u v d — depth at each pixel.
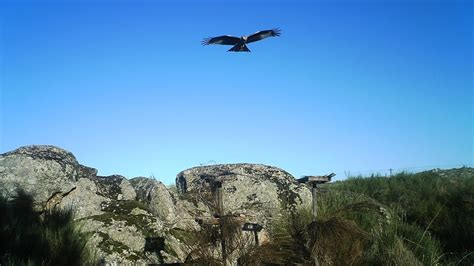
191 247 8.98
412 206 13.87
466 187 14.07
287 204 12.06
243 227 9.24
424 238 11.14
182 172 13.87
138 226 9.95
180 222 10.71
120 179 11.59
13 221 8.75
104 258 9.05
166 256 9.59
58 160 10.50
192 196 10.87
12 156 9.98
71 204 9.98
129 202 10.73
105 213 10.14
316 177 8.98
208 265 8.44
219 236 8.69
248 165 13.61
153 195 11.02
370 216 11.45
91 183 10.73
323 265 8.43
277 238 9.33
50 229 8.75
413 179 17.06
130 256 9.32
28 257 7.91
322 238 8.37
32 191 9.67
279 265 8.85
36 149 10.80
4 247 8.11
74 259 8.52
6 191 9.50
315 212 9.02
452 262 10.55
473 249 11.23
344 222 8.42
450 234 12.03
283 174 13.24
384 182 16.58
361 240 8.95
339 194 12.84
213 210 9.07
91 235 9.34
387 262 9.83
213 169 13.63
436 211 12.96
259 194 12.05
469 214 12.52
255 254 8.52
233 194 11.91
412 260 9.95
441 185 15.26
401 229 11.41
